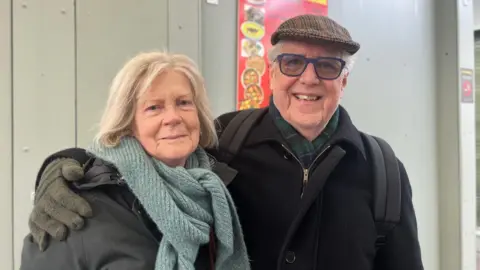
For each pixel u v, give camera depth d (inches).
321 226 42.0
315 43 40.7
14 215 54.0
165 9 62.5
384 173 44.3
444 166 99.9
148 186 32.1
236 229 38.0
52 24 55.0
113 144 33.9
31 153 54.6
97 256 30.2
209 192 35.2
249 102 70.9
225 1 68.5
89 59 57.5
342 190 43.1
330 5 79.5
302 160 43.5
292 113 42.1
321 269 41.4
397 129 92.1
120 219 32.1
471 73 100.2
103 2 58.0
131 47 60.2
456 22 95.7
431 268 99.7
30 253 31.2
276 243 41.8
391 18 89.7
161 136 33.7
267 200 42.6
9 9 52.5
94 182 32.9
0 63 52.4
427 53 96.9
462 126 97.9
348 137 43.5
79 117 57.3
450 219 99.3
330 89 41.5
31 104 54.3
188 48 64.5
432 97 98.4
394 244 44.3
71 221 30.4
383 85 89.1
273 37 42.8
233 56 69.6
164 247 32.0
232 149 44.6
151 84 33.9
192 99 36.6
